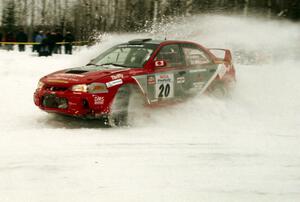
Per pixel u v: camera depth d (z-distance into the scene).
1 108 9.37
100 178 5.16
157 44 9.01
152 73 8.49
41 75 14.95
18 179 5.01
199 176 5.39
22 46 27.31
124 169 5.53
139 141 6.96
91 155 6.05
